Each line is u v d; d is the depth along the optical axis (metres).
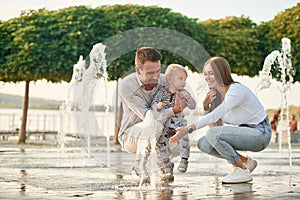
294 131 16.75
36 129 19.75
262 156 9.30
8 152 10.27
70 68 14.41
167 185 4.73
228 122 5.09
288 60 8.01
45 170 6.36
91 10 14.48
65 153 9.87
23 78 15.01
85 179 5.31
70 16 14.42
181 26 14.56
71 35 14.31
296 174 5.90
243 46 15.31
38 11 14.88
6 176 5.62
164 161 4.75
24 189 4.53
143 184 4.69
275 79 8.98
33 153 9.95
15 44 14.61
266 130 5.05
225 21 15.68
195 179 5.23
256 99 5.07
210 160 7.35
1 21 14.85
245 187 4.66
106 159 4.80
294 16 15.59
